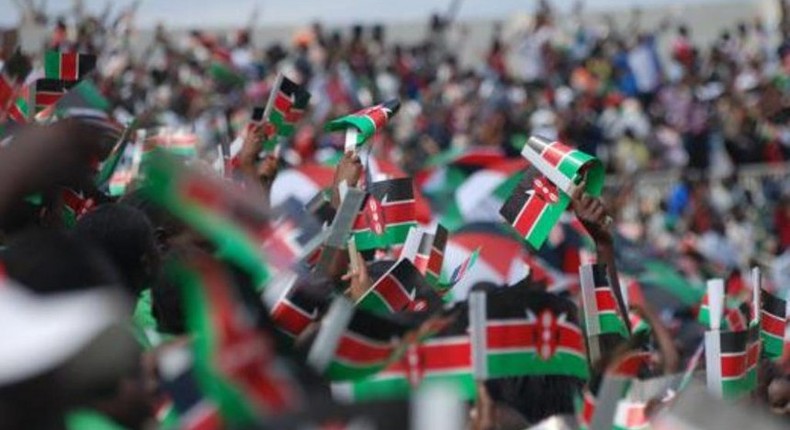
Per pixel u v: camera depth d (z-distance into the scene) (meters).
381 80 66.06
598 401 9.96
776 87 62.84
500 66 69.25
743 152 55.00
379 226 14.99
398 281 12.83
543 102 63.81
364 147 15.21
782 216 47.50
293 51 66.56
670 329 20.25
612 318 13.09
